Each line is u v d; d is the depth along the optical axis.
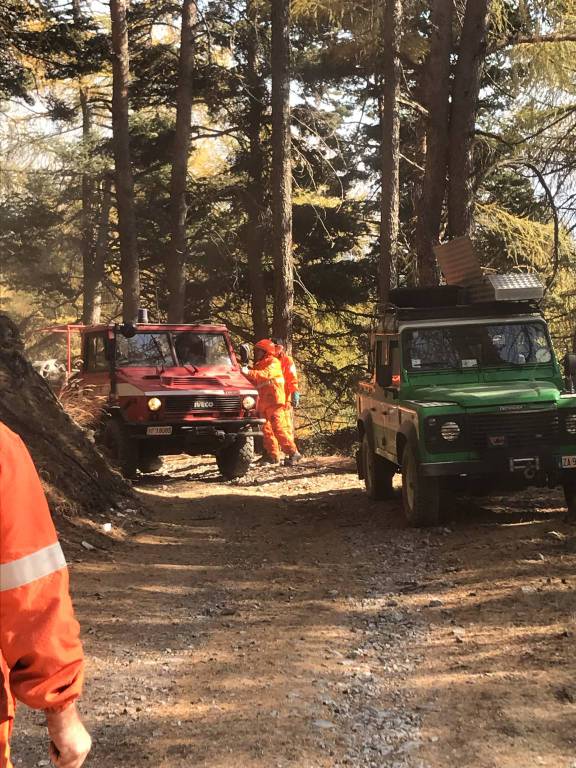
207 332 14.80
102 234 28.25
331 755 3.80
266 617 6.14
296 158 23.41
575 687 4.40
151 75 23.39
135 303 21.06
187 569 7.63
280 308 19.03
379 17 17.19
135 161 25.91
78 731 1.88
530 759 3.69
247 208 24.28
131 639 5.59
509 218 19.14
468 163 16.34
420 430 8.61
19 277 28.94
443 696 4.47
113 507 9.58
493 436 8.56
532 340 9.93
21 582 1.79
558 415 8.64
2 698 1.88
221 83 23.53
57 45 17.88
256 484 13.70
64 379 14.92
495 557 7.27
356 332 25.08
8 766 1.89
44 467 8.84
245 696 4.55
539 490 11.05
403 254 22.52
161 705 4.44
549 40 15.98
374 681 4.76
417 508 8.81
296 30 22.67
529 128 17.64
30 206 27.70
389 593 6.64
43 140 28.81
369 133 24.48
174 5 21.81
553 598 5.93
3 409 8.95
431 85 16.28
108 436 13.66
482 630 5.50
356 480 13.58
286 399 15.73
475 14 16.03
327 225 24.03
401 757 3.77
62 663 1.81
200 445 13.72
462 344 9.86
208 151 30.86
